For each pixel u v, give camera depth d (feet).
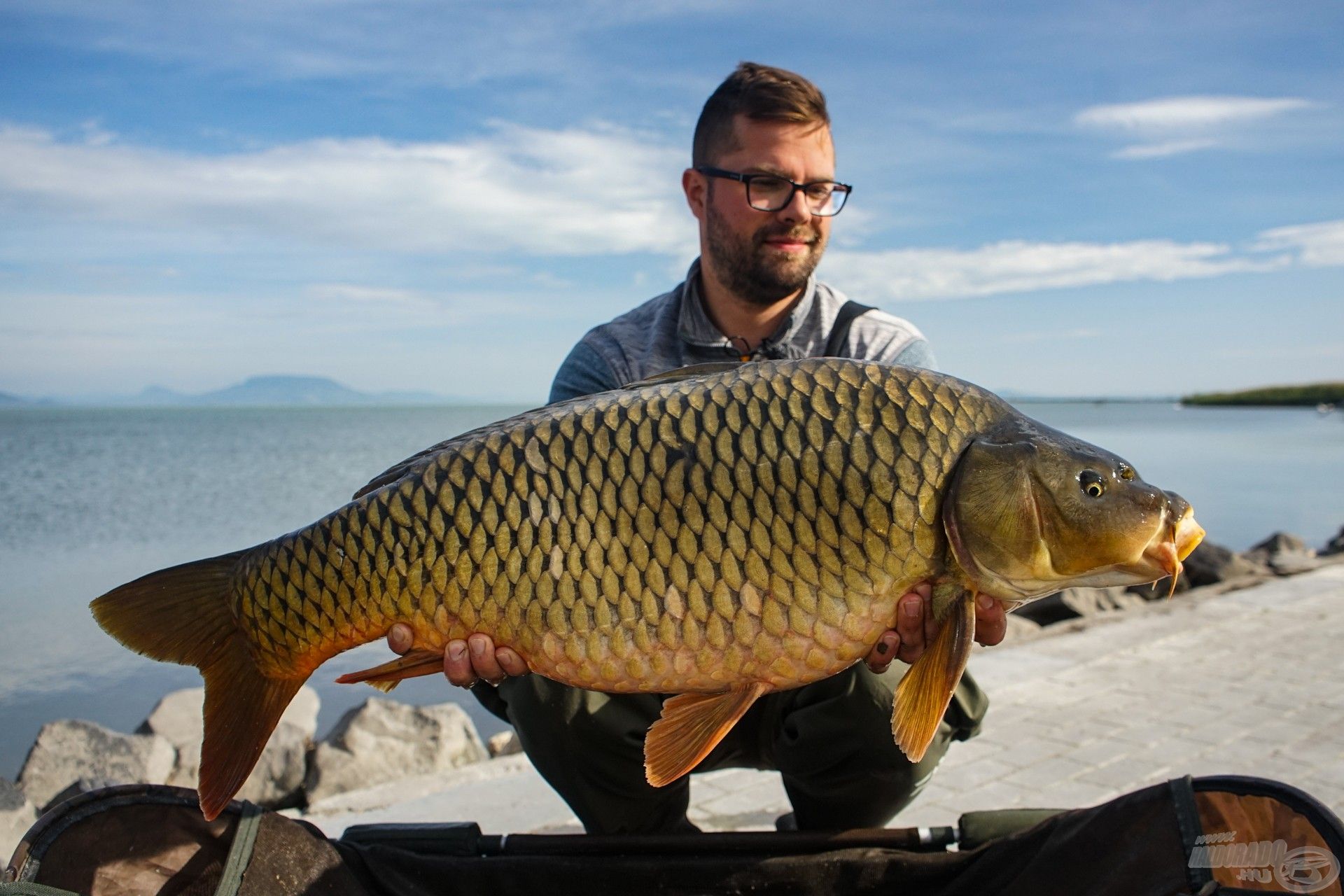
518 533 2.52
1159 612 8.68
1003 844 2.70
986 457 2.48
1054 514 2.49
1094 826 2.58
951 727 3.30
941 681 2.52
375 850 2.79
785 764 3.29
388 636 2.64
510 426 2.61
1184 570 11.01
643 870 2.79
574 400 2.66
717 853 2.84
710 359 3.85
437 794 4.76
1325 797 4.51
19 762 6.76
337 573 2.60
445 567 2.54
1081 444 2.59
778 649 2.51
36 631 10.83
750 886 2.79
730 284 3.80
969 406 2.58
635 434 2.52
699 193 4.00
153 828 2.60
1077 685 6.41
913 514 2.48
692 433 2.50
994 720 5.73
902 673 3.12
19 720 7.67
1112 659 7.06
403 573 2.56
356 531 2.59
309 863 2.59
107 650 9.93
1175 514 2.56
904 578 2.50
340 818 4.54
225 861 2.57
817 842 2.84
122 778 5.13
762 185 3.68
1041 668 6.84
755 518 2.48
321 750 5.29
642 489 2.50
